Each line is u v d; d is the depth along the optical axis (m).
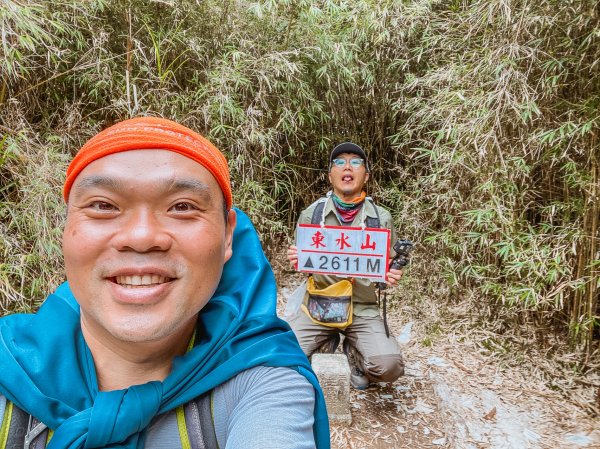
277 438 0.53
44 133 2.28
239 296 0.69
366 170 2.24
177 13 2.63
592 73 2.10
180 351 0.62
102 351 0.60
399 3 2.95
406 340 2.75
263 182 3.18
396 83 3.31
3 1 1.63
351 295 2.15
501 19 2.24
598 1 1.90
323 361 2.05
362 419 2.07
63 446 0.50
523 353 2.55
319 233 2.07
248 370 0.61
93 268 0.52
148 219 0.52
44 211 1.91
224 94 2.62
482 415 2.10
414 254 3.25
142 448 0.55
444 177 2.79
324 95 3.38
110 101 2.50
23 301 1.88
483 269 2.68
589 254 2.26
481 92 2.30
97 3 2.30
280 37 3.01
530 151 2.28
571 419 2.09
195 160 0.55
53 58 2.10
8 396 0.54
